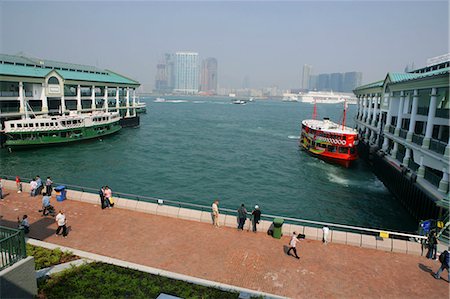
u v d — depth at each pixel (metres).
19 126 70.56
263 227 23.14
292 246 19.56
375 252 20.66
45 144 74.44
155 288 15.02
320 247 21.06
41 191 30.62
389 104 57.56
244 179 55.34
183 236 22.02
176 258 19.17
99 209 26.44
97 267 16.98
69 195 28.62
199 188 49.91
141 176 55.38
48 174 55.25
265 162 68.19
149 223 23.95
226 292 15.20
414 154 42.06
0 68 75.25
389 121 57.44
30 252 18.12
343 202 45.31
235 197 46.31
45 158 66.44
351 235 21.62
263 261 19.12
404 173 43.56
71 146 78.69
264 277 17.50
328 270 18.41
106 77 114.06
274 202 44.75
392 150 51.81
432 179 36.91
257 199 45.72
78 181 51.72
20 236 13.68
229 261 19.02
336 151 65.00
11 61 84.06
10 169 57.88
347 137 62.88
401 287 17.05
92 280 15.63
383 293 16.50
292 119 174.88
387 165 51.84
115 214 25.48
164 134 105.69
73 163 63.12
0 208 26.67
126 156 70.62
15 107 76.38
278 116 193.25
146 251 19.91
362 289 16.77
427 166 38.47
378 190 50.78
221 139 98.81
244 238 22.02
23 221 21.80
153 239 21.48
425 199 35.97
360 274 18.12
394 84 53.53
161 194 46.69
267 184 52.81
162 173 57.62
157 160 67.88
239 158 71.94
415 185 39.41
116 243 20.83
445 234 23.75
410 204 40.78
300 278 17.53
